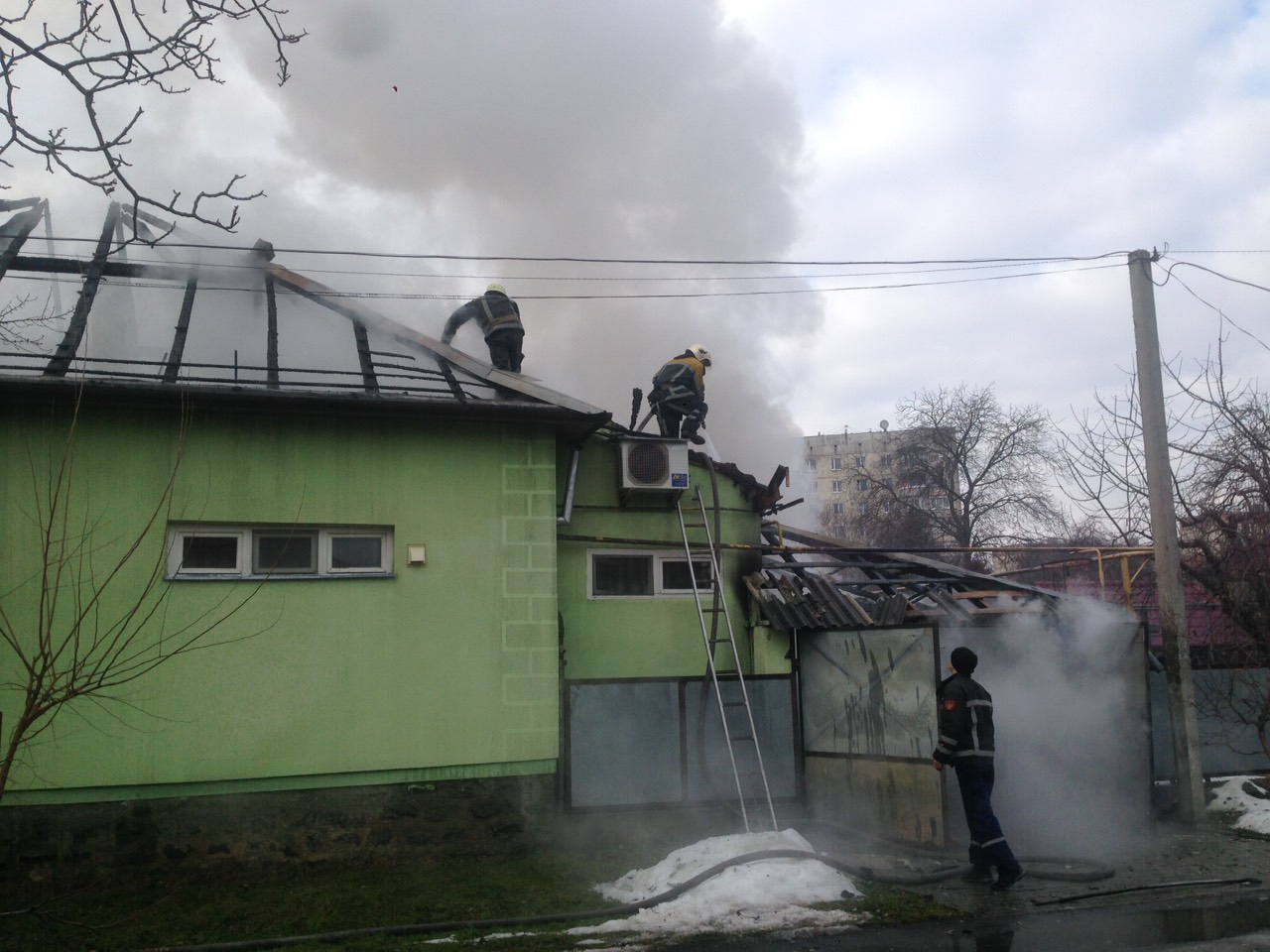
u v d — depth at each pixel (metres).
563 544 9.59
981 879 7.12
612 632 9.64
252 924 6.25
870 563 11.05
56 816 7.08
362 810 7.75
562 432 9.07
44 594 5.14
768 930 6.01
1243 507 10.59
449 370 8.93
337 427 8.07
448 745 7.96
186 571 7.60
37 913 5.66
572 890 7.02
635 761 8.63
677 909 6.36
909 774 8.04
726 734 8.50
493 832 8.03
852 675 8.67
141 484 7.49
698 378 10.77
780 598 9.61
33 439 7.29
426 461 8.26
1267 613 10.38
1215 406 10.95
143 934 6.06
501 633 8.23
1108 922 6.12
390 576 8.02
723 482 10.46
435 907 6.57
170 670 7.37
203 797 7.40
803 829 8.59
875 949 5.63
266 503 7.79
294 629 7.74
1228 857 7.98
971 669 7.51
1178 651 9.66
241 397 7.54
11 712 6.96
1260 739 10.20
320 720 7.69
